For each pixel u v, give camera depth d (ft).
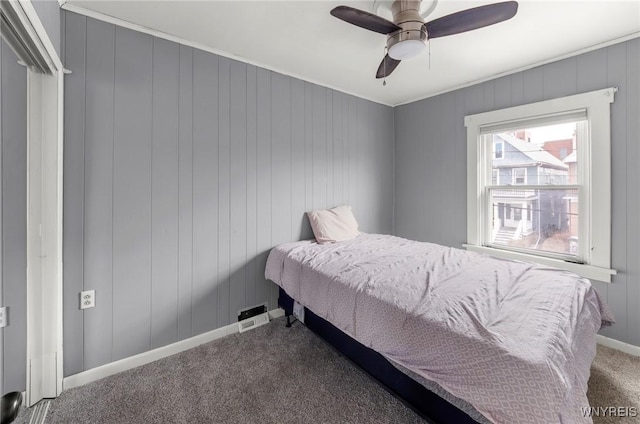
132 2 5.11
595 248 6.83
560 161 7.54
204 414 4.70
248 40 6.47
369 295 4.78
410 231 11.07
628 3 5.17
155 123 6.08
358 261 6.42
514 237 8.53
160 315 6.29
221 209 7.10
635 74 6.19
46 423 4.49
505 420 2.88
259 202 7.77
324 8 5.33
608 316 5.27
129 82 5.75
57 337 5.04
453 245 9.76
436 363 3.59
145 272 6.07
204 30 6.06
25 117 4.82
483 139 8.99
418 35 4.78
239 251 7.45
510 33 6.18
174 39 6.26
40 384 4.97
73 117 5.21
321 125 9.13
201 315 6.87
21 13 3.42
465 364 3.30
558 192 7.62
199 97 6.64
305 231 8.84
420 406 4.15
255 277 7.78
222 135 7.04
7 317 4.80
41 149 4.89
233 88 7.17
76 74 5.21
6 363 4.82
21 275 4.89
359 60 7.48
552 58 7.29
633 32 6.12
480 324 3.62
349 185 10.05
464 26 4.85
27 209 4.87
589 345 4.09
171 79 6.25
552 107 7.32
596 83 6.70
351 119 10.00
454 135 9.57
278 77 8.02
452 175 9.70
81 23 5.24
